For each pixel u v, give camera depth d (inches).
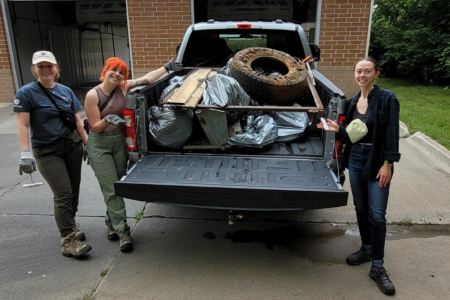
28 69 459.8
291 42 199.6
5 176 203.0
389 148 105.4
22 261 126.6
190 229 149.7
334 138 121.7
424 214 160.4
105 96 125.0
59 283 115.0
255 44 206.2
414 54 581.9
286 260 128.5
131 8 344.8
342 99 119.5
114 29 757.9
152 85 139.9
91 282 115.5
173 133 130.2
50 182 123.9
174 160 128.8
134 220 156.6
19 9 435.8
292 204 108.8
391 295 109.8
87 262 126.3
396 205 168.6
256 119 134.7
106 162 127.3
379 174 109.2
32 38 469.4
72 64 599.2
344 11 329.7
